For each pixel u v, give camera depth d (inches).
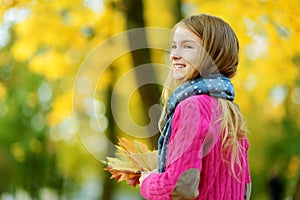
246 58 308.7
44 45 320.5
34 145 527.5
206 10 283.0
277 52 300.5
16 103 493.0
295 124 489.1
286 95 416.2
